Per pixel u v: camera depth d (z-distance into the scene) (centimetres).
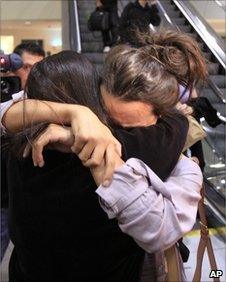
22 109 74
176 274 74
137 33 97
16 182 76
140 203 64
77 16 645
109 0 532
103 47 553
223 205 252
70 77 75
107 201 64
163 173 72
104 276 74
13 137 77
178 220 66
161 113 82
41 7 906
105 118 74
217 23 755
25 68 168
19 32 1177
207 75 90
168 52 81
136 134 73
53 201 71
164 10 583
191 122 99
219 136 303
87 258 73
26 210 74
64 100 74
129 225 65
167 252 74
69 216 71
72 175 71
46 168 72
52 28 1171
